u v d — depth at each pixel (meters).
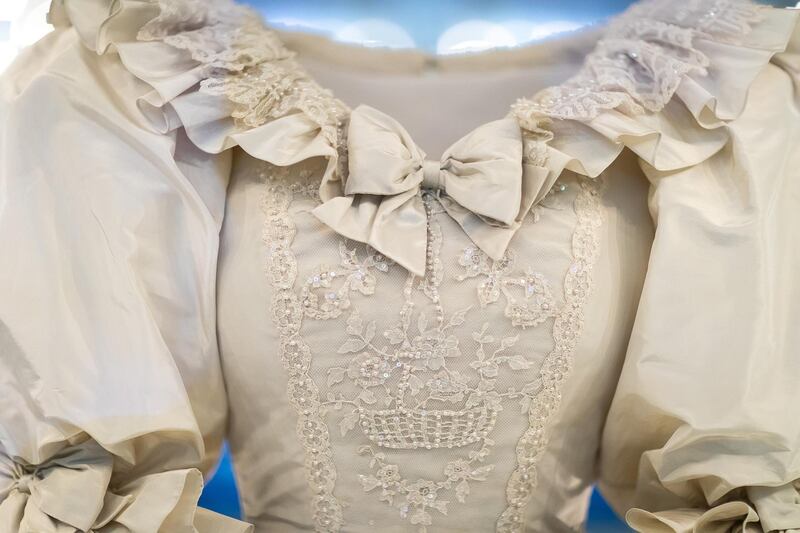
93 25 1.07
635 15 1.16
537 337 1.03
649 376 1.02
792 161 1.08
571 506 1.16
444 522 1.07
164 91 1.02
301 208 1.06
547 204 1.07
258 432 1.11
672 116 1.12
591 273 1.06
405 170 1.02
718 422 0.97
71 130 1.03
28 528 0.88
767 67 1.17
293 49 1.21
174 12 1.08
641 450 1.14
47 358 0.95
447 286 1.02
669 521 0.98
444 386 1.02
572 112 1.06
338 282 1.02
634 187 1.14
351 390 1.03
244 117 1.04
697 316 1.02
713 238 1.04
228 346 1.07
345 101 1.19
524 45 1.21
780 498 0.98
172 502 0.90
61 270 0.99
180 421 0.94
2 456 0.97
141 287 1.01
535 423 1.05
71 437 0.94
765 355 0.98
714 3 1.13
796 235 1.05
